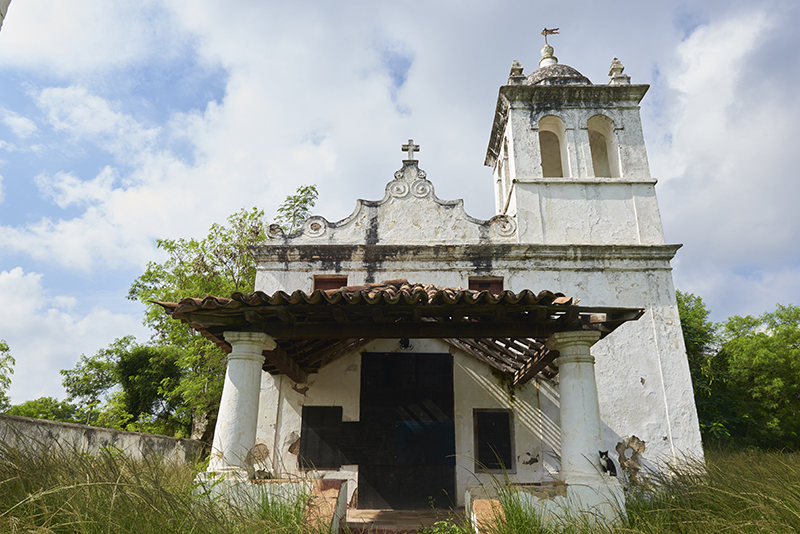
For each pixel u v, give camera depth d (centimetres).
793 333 2653
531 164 1302
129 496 462
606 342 1115
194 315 686
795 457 870
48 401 3262
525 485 652
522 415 1066
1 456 507
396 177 1279
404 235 1223
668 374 1089
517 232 1231
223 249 2000
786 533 478
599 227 1238
